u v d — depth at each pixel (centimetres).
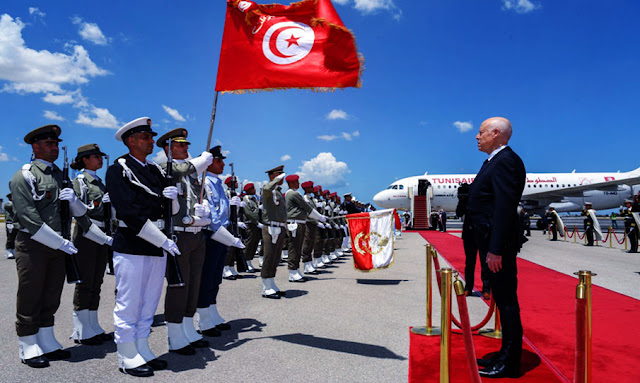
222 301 625
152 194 347
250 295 671
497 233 326
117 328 338
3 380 320
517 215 337
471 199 365
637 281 800
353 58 440
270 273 651
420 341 416
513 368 325
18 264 357
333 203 1316
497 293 338
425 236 2205
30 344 359
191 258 418
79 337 424
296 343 416
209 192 470
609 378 322
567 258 1188
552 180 3138
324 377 324
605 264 1052
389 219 801
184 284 396
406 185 3189
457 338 435
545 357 372
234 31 469
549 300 619
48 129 385
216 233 449
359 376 326
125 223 334
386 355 378
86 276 429
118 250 344
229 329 472
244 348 402
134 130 353
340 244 1364
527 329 464
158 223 358
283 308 575
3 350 396
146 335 357
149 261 353
